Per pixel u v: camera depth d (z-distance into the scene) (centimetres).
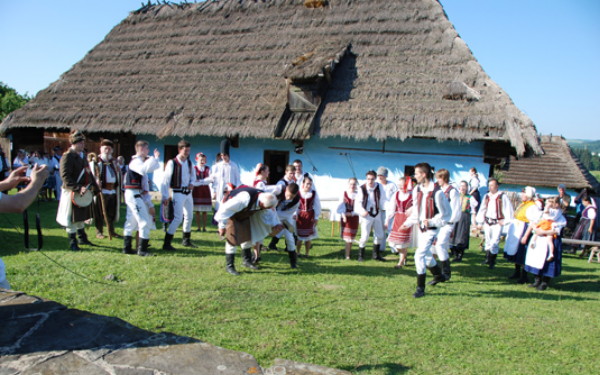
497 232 749
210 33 1588
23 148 1596
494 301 541
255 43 1480
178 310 423
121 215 1061
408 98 1155
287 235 633
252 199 559
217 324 396
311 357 344
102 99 1466
